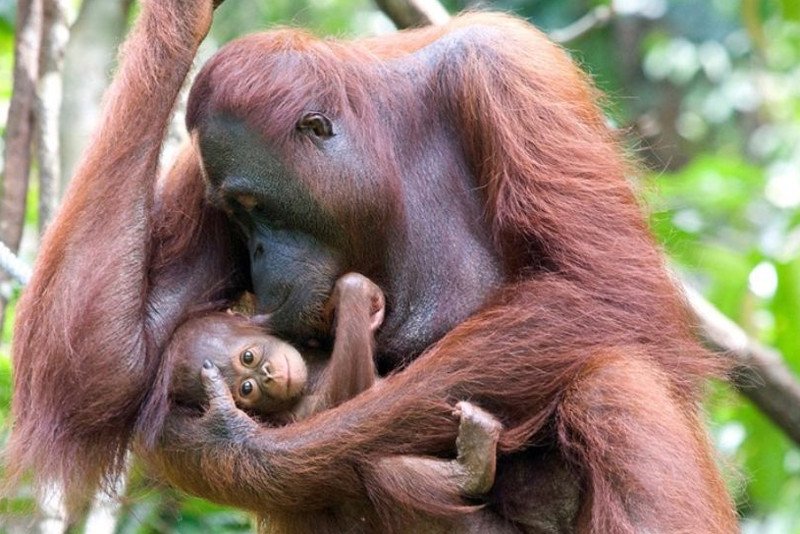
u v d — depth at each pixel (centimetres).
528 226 782
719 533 733
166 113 783
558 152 792
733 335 1195
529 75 806
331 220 779
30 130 1027
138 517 952
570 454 752
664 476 720
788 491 1425
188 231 830
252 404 773
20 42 1021
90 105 1048
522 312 761
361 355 748
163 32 780
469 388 749
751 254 1451
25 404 782
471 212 805
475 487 720
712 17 2630
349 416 740
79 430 766
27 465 770
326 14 2347
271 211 776
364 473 738
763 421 1383
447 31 845
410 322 799
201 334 782
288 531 786
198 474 756
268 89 770
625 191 806
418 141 813
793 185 1728
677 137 2803
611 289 771
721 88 2630
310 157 773
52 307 766
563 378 754
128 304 768
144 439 769
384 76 820
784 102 2589
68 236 773
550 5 2473
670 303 789
